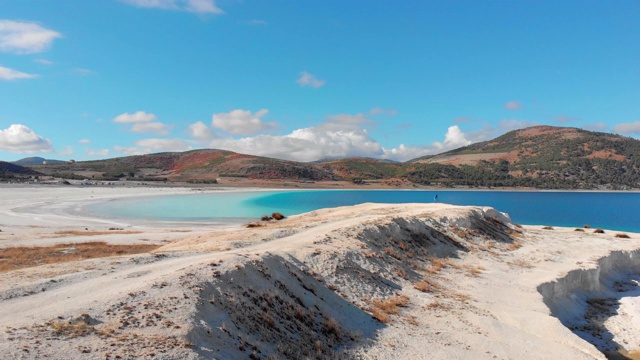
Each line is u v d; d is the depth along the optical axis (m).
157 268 19.42
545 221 98.38
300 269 21.70
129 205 105.75
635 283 38.56
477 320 21.05
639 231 82.00
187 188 197.62
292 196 173.75
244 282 16.84
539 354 17.56
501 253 39.81
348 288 22.11
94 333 11.19
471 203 152.38
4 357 9.12
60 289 16.12
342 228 32.44
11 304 14.00
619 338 25.64
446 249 37.28
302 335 15.35
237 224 70.38
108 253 32.25
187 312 13.09
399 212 51.34
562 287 31.12
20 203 96.25
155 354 10.37
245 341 12.99
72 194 133.75
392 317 20.06
